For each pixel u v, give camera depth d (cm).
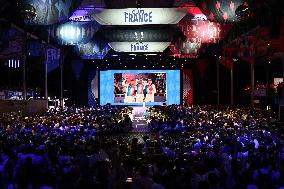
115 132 3092
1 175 977
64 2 1886
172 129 2336
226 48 3434
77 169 929
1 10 1959
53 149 1137
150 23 2384
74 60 4478
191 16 2950
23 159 1023
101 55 3694
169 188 813
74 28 2836
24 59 3156
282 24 1648
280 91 3778
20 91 4356
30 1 1834
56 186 872
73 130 1909
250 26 2409
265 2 1745
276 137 1586
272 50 2616
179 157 989
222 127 2012
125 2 2845
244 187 850
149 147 1305
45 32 2989
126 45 3512
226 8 1858
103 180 885
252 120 2281
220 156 1159
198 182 822
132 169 979
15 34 2786
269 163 988
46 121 2208
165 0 2862
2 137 1431
